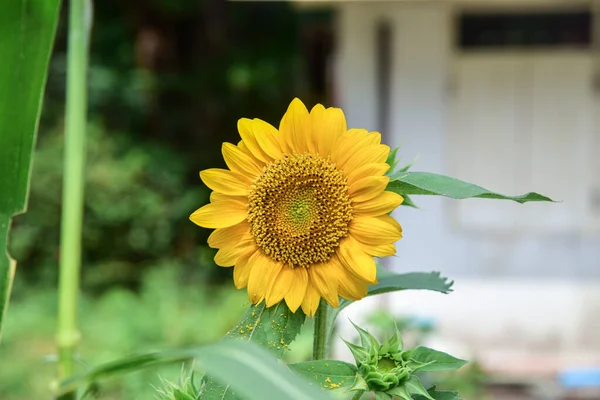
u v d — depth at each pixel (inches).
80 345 311.3
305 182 50.9
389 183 50.4
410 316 231.5
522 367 298.4
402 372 47.4
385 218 49.8
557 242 341.4
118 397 221.6
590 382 280.1
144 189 436.5
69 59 50.5
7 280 47.4
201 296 368.8
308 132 51.9
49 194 423.5
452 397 48.9
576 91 335.6
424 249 343.9
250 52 550.6
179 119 521.3
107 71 485.4
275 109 545.0
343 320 296.5
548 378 297.6
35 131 48.1
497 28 334.6
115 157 446.9
